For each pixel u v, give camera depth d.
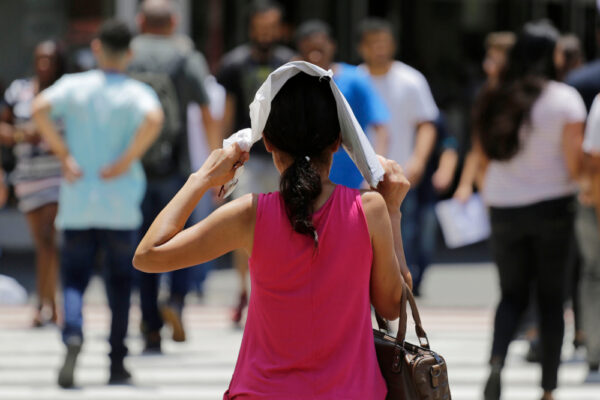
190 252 8.43
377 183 8.77
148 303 21.41
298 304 8.28
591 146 17.11
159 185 20.41
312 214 8.35
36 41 36.53
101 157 18.11
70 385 18.53
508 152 15.85
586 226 19.17
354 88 19.73
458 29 40.34
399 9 39.78
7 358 21.02
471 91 40.12
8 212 36.69
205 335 23.47
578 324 21.98
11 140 23.33
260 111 8.48
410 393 8.55
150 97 18.31
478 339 23.64
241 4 37.12
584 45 40.72
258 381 8.31
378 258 8.55
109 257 18.41
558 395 18.55
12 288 27.72
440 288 30.75
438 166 28.97
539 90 15.88
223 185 8.84
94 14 36.22
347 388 8.27
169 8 21.00
